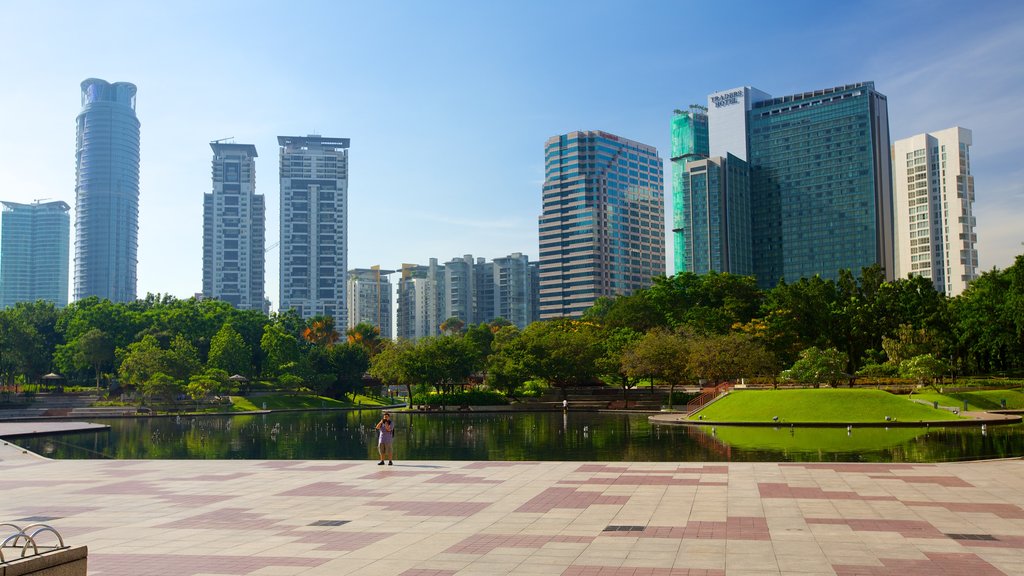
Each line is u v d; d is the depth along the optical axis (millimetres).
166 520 24016
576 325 149125
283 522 23422
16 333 133750
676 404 104688
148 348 121062
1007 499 25406
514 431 67875
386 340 174125
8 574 10250
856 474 32000
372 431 72688
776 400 73750
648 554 18297
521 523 22641
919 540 19312
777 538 19797
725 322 124188
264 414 112500
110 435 70312
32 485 33156
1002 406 78125
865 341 112188
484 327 163000
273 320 175000
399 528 22203
